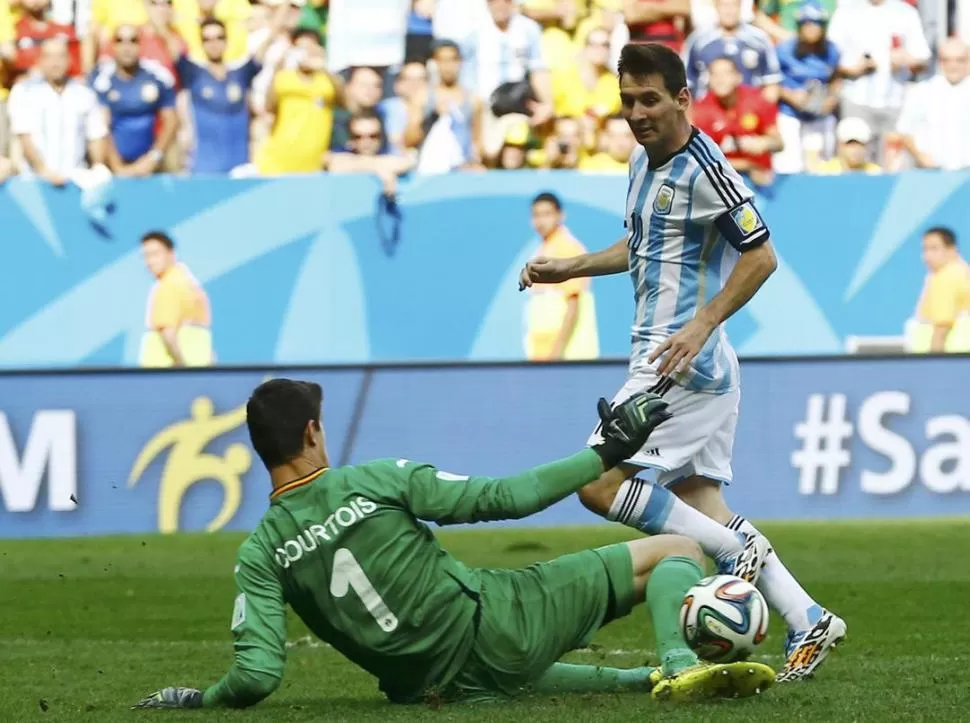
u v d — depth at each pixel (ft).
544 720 49.34
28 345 153.38
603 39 160.35
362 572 52.70
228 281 154.71
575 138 159.63
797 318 157.99
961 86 164.45
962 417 148.05
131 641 88.48
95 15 155.94
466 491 53.16
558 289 154.81
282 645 53.72
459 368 147.13
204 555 130.52
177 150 157.28
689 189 63.57
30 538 141.90
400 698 55.77
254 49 157.69
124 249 153.89
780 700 53.98
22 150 154.61
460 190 155.43
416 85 158.61
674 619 54.90
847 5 163.63
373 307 155.43
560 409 147.64
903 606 98.78
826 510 147.13
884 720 50.01
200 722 51.26
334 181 154.71
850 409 147.54
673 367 61.36
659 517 62.34
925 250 159.12
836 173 158.10
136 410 143.64
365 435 146.00
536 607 55.06
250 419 53.57
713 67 155.84
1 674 72.49
